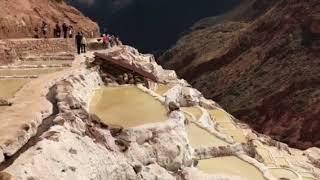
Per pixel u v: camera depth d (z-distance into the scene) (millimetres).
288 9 135500
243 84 123188
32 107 24266
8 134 20047
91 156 20203
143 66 41156
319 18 125500
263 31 137250
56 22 57312
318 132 98438
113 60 35875
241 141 39344
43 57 39688
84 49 44906
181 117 27734
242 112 113188
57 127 20484
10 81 30578
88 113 24734
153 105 30219
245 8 186250
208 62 141000
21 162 17578
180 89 42312
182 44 160750
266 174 31562
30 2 56312
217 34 156000
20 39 43156
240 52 137250
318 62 117125
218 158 32531
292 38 127500
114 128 24172
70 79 29516
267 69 123500
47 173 17594
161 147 24750
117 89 34031
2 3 48906
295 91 110875
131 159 23062
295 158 44812
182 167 25500
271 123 107062
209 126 37094
